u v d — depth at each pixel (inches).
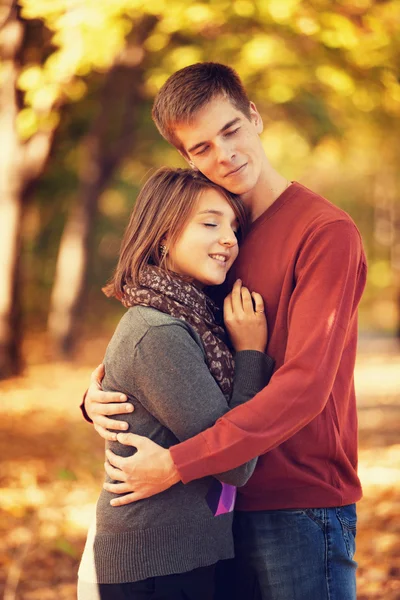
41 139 456.8
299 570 106.3
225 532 105.0
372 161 912.3
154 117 114.3
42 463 284.0
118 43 293.6
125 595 101.7
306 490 106.4
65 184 702.5
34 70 290.5
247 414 95.7
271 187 113.9
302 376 96.9
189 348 101.3
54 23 264.1
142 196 111.4
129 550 101.4
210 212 108.3
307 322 99.6
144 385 101.7
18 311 494.0
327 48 344.2
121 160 627.5
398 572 188.9
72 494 246.1
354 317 110.3
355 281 103.3
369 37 319.9
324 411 106.7
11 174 462.9
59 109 343.6
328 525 106.6
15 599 175.8
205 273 108.3
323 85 419.2
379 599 175.5
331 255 101.9
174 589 100.9
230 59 372.5
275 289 108.0
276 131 594.9
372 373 577.0
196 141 109.0
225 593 113.5
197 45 374.3
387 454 308.2
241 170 109.3
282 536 107.0
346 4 308.2
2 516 223.8
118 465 102.2
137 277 107.9
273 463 106.1
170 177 110.3
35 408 411.5
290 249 106.9
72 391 469.1
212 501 103.3
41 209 788.0
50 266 904.9
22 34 340.5
